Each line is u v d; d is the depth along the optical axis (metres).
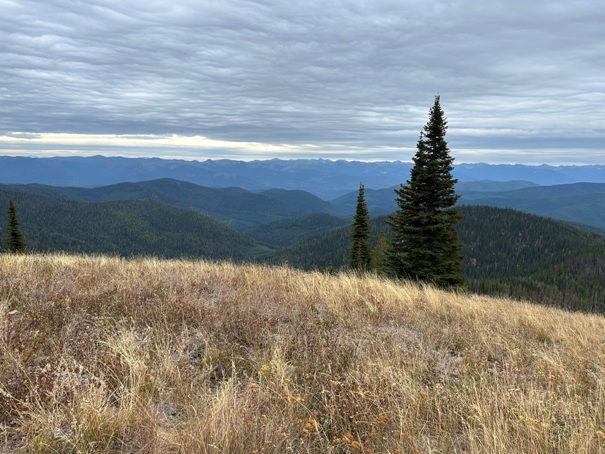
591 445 3.08
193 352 4.59
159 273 8.36
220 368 4.33
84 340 4.24
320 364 4.46
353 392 3.56
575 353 5.65
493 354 5.64
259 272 10.06
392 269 20.73
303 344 5.00
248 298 6.79
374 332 5.86
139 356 4.04
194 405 3.34
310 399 3.70
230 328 5.37
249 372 4.25
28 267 7.68
